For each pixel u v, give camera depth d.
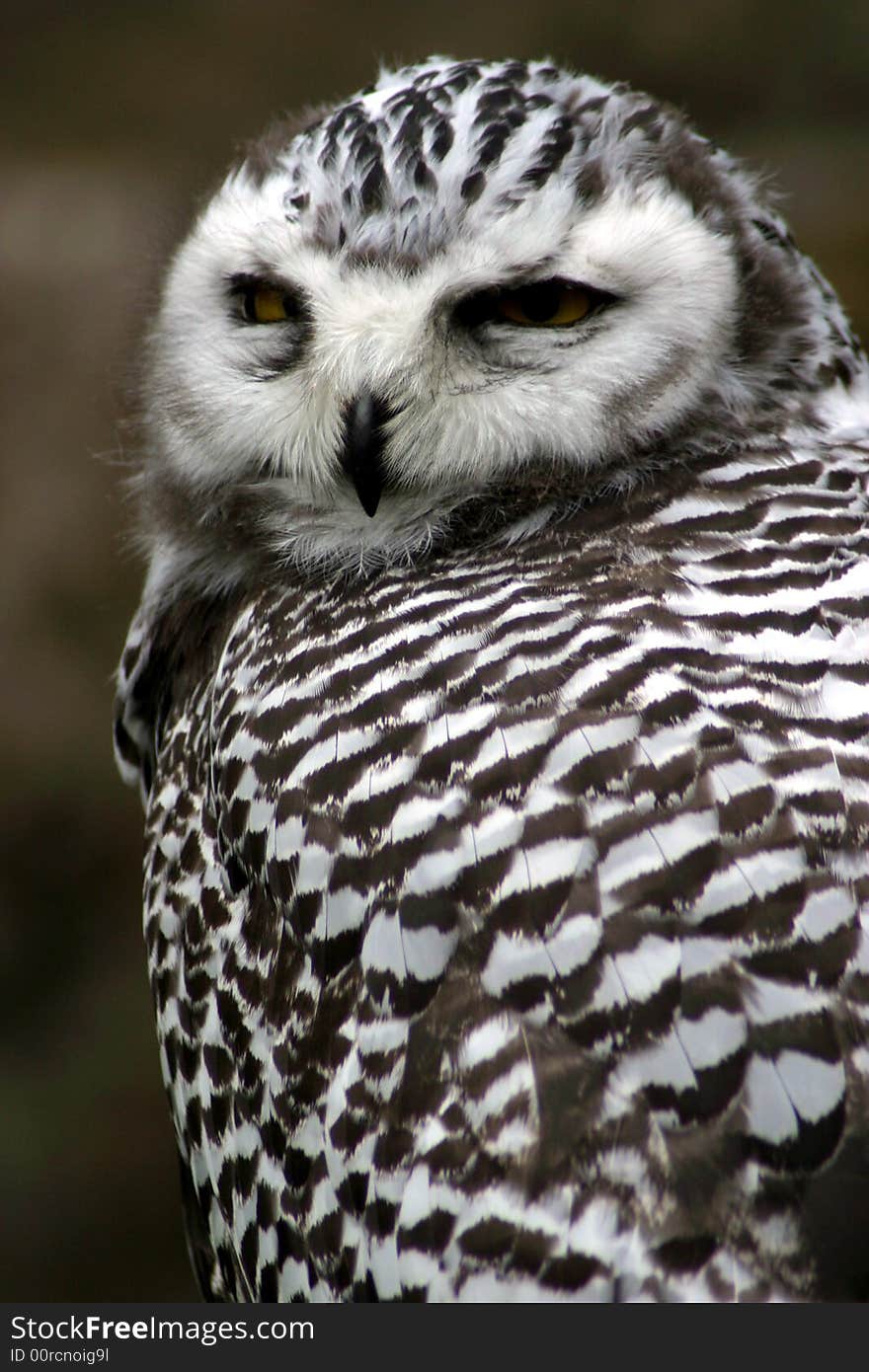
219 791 2.72
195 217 2.79
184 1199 2.80
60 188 4.80
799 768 2.66
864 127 4.97
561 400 2.74
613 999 2.66
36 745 4.26
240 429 2.77
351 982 2.68
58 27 5.56
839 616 2.68
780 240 2.77
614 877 2.66
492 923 2.67
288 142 2.78
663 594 2.69
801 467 2.73
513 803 2.67
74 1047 4.13
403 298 2.74
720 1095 2.65
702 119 5.19
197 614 2.80
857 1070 2.65
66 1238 3.91
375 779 2.69
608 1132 2.65
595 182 2.74
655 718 2.67
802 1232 2.65
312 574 2.75
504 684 2.69
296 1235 2.70
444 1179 2.66
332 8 5.59
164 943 2.75
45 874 4.23
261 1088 2.71
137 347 2.80
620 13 5.40
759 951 2.65
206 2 5.63
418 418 2.74
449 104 2.76
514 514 2.74
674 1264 2.65
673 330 2.74
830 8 5.22
